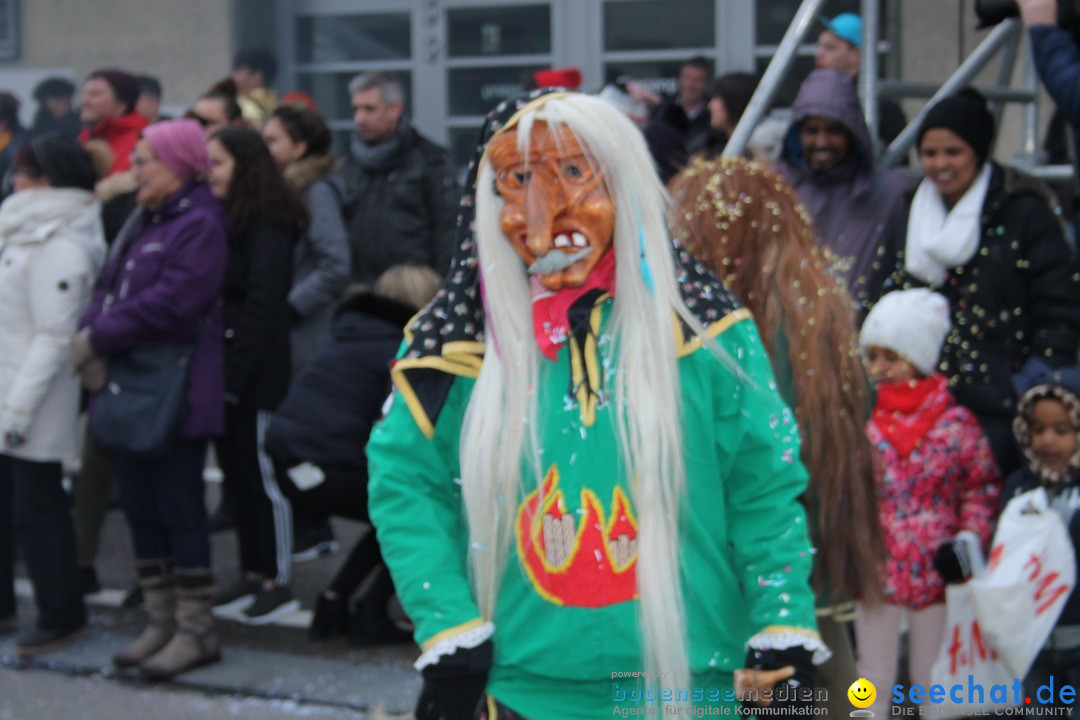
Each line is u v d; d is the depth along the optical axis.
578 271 2.11
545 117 2.11
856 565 2.72
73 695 4.32
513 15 8.41
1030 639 3.30
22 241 4.47
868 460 2.75
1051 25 3.76
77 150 4.57
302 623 4.89
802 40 4.27
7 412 4.43
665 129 4.35
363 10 8.58
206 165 4.39
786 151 4.27
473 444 2.14
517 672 2.19
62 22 8.55
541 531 2.14
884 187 4.09
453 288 2.23
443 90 8.55
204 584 4.45
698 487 2.15
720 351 2.13
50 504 4.65
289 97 6.32
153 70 8.50
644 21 8.21
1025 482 3.48
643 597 2.09
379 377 4.43
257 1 8.48
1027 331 3.75
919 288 3.86
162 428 4.20
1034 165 5.19
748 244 2.75
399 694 4.23
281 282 4.86
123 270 4.34
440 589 2.13
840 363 2.70
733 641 2.22
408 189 5.55
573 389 2.14
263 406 4.86
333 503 4.45
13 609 4.97
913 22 6.81
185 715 4.14
